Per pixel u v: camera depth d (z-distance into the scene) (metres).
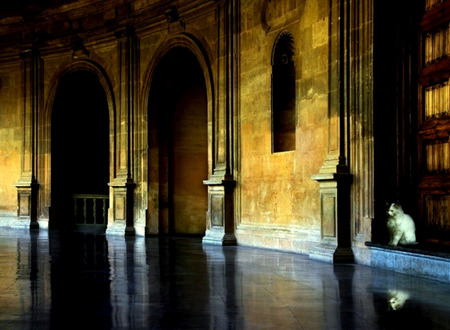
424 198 12.56
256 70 16.83
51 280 10.66
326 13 14.02
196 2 19.17
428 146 12.57
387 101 12.77
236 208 17.59
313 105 14.46
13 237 20.66
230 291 9.49
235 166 17.66
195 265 12.70
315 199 14.30
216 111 18.39
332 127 13.53
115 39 22.89
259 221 16.67
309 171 14.54
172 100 22.20
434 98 12.38
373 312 7.91
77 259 13.89
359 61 13.05
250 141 17.11
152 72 21.44
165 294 9.24
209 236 18.09
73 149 26.34
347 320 7.46
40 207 25.88
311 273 11.41
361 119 12.90
